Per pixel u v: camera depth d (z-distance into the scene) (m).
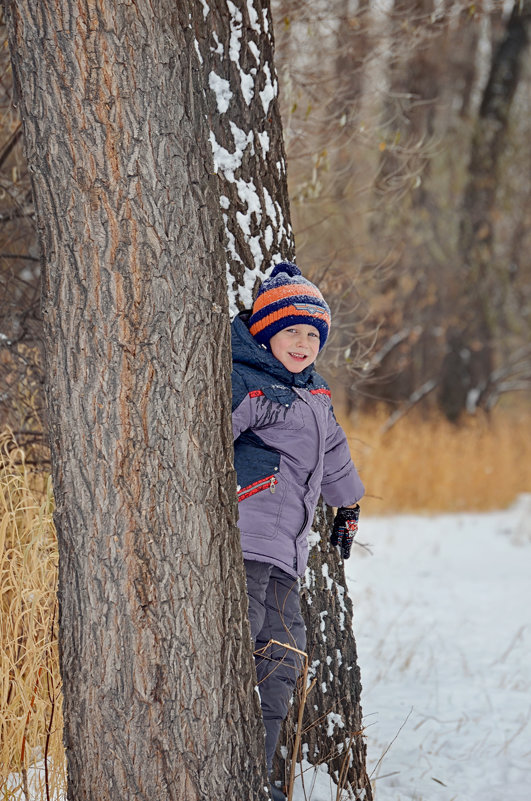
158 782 2.95
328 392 4.00
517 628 8.70
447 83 19.58
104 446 2.88
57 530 3.01
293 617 3.81
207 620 2.97
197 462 2.93
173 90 2.83
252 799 3.08
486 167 20.86
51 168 2.82
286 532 3.69
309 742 4.20
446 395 20.92
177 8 2.86
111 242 2.81
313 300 3.81
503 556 12.84
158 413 2.88
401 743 5.36
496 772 4.91
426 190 19.33
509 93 21.14
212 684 2.97
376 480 16.27
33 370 5.98
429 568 11.98
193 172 2.89
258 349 3.76
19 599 4.21
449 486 16.73
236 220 4.11
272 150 4.23
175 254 2.85
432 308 20.31
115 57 2.75
